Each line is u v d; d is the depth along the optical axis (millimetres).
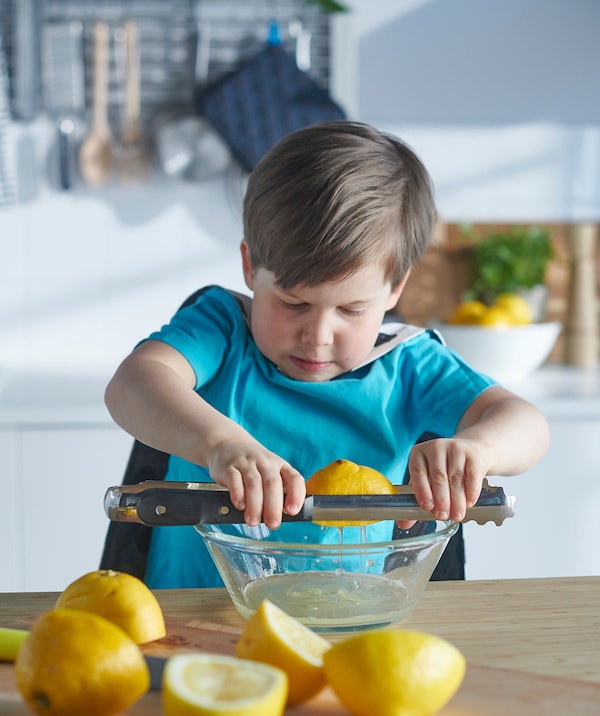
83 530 2277
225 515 900
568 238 2838
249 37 2766
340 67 2766
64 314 2822
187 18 2738
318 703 731
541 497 2355
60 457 2258
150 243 2820
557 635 872
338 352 1225
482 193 2893
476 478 961
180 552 1286
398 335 1411
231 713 611
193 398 1129
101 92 2711
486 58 2826
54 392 2379
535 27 2824
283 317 1205
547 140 2887
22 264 2799
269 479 915
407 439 1361
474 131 2861
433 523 1008
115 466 2270
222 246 2832
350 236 1143
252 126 2674
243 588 914
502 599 974
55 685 652
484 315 2613
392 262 1211
